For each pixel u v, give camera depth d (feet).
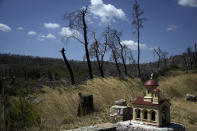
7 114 22.58
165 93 61.62
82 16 67.00
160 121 19.67
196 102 55.77
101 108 36.94
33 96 34.01
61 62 164.66
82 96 34.65
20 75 78.59
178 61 195.11
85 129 22.75
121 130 21.70
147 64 174.09
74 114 33.60
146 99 20.90
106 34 80.69
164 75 84.79
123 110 27.58
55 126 26.23
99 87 44.16
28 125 24.27
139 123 20.98
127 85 49.73
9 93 26.13
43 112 30.04
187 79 74.08
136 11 86.69
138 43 85.15
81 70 122.42
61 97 35.94
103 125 25.08
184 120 34.96
